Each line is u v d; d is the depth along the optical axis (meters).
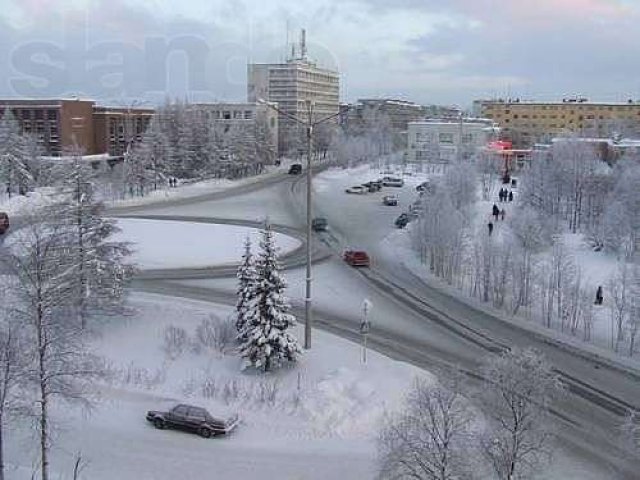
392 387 32.34
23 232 46.38
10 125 88.81
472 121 170.62
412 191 110.88
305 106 186.38
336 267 58.19
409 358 37.69
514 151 122.50
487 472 21.58
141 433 28.75
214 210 87.62
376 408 30.38
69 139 130.12
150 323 40.75
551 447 24.33
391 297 49.59
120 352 36.97
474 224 70.12
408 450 20.80
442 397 21.45
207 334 38.16
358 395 31.23
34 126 130.62
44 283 27.91
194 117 122.19
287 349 34.28
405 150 172.50
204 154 119.44
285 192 106.50
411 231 66.75
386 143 170.75
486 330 42.84
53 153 130.38
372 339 40.56
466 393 22.98
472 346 39.97
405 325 43.44
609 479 25.83
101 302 38.56
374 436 28.61
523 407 21.25
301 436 28.69
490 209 80.06
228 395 31.59
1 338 28.19
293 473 25.94
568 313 43.41
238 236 69.00
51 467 25.98
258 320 34.25
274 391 31.62
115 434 28.61
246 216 83.19
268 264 34.47
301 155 162.62
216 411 29.61
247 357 34.53
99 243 39.28
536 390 21.91
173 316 41.81
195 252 61.91
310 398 30.94
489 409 22.23
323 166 149.38
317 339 39.81
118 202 92.25
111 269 39.22
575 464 26.88
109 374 33.62
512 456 20.80
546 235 57.06
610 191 70.69
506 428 21.03
